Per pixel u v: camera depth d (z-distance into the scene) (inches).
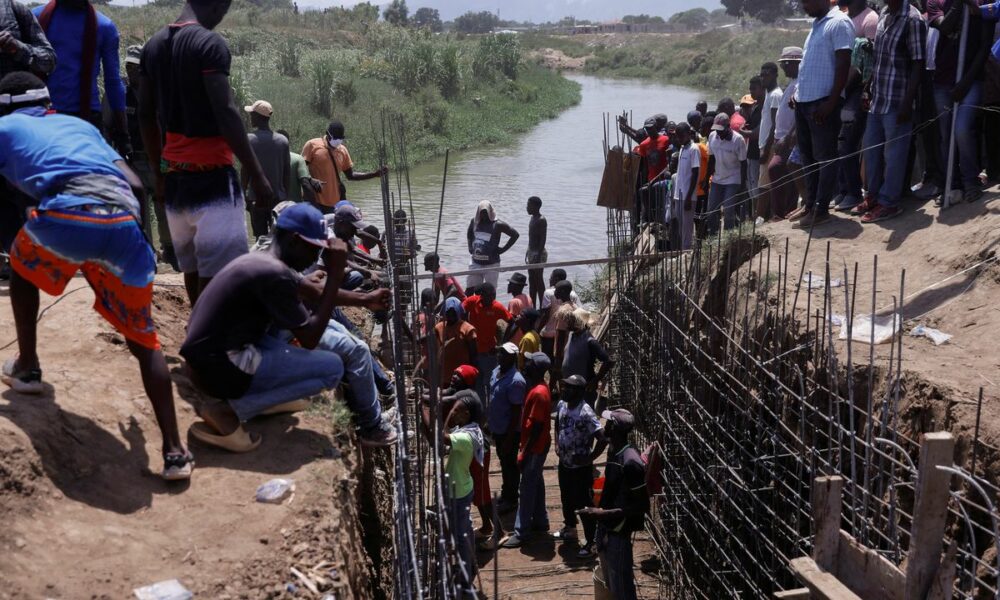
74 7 231.0
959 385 219.3
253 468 168.2
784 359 270.7
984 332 247.9
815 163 340.5
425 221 768.9
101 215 147.9
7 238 214.2
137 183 162.2
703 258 343.3
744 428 256.4
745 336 258.7
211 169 190.9
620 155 425.7
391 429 206.5
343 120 1202.6
